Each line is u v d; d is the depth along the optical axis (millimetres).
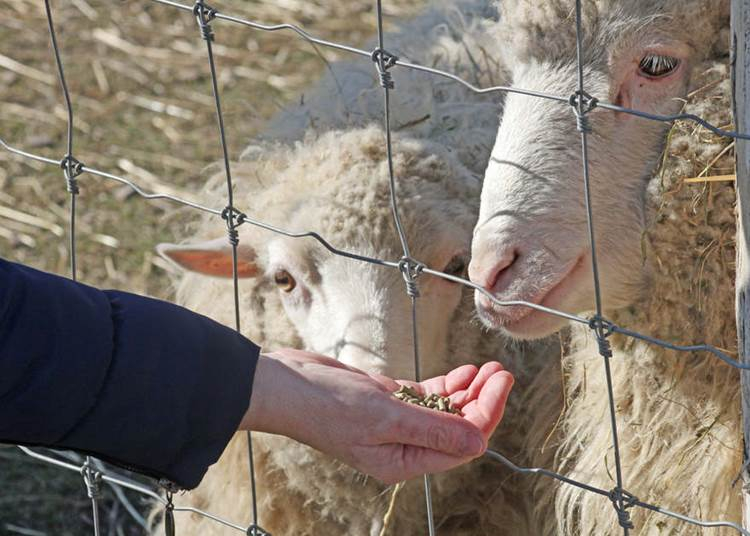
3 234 6039
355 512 3553
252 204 3811
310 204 3473
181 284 4191
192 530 3924
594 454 2969
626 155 2764
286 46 7598
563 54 2777
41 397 1964
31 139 6852
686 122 2627
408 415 2090
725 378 2676
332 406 2107
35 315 1964
